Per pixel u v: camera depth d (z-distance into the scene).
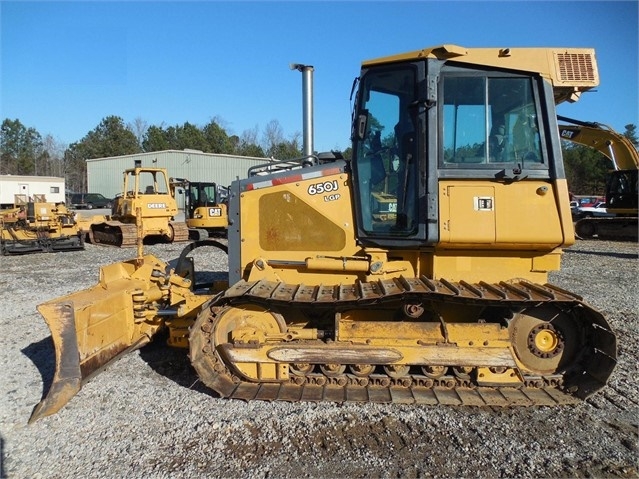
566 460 3.38
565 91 4.49
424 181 4.20
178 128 73.12
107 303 4.65
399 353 4.18
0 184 42.28
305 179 4.61
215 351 4.36
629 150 14.23
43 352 5.67
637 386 4.60
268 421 3.90
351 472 3.25
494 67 4.22
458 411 4.08
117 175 47.41
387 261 4.54
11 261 13.54
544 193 4.18
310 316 4.60
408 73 4.31
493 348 4.18
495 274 4.42
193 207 20.62
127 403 4.23
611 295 8.66
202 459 3.39
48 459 3.40
